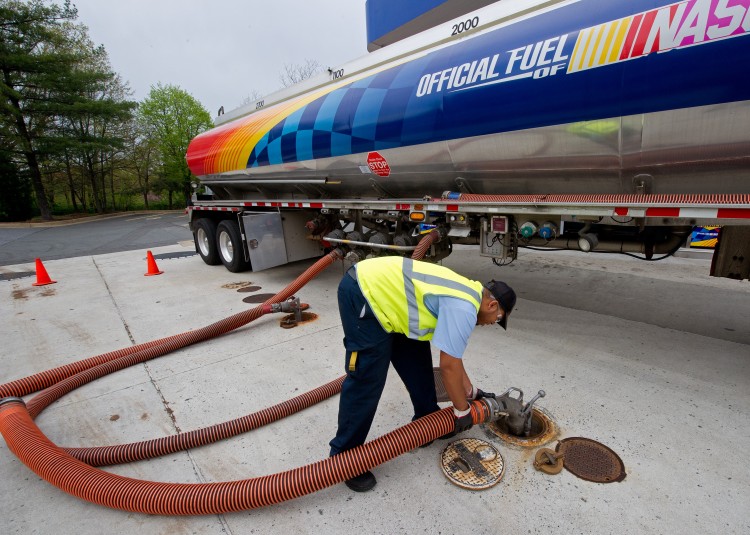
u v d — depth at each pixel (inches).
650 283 199.3
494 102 117.8
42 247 470.3
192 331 147.6
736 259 111.8
